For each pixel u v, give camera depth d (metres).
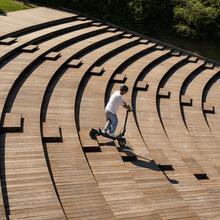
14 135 15.38
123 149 17.06
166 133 20.73
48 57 23.66
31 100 18.47
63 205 12.25
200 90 27.67
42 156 14.29
